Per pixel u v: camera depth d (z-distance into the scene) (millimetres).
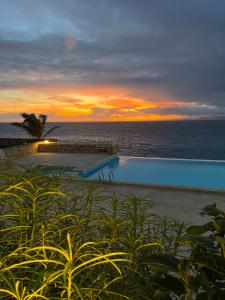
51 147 15883
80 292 886
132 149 54469
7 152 12758
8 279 894
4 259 1024
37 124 19031
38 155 14727
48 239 1267
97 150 15453
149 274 1397
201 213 1459
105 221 1561
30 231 1282
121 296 1034
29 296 807
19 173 1688
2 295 885
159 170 13719
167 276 1278
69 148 15758
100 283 1181
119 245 1511
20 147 14023
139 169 13805
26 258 1112
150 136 108625
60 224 1563
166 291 1214
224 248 1219
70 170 11000
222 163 14695
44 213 1517
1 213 1425
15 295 803
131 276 1309
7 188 1307
